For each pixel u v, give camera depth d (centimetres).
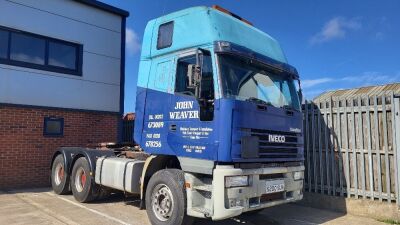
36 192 1122
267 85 719
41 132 1237
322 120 941
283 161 714
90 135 1357
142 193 750
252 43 724
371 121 843
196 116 657
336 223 785
